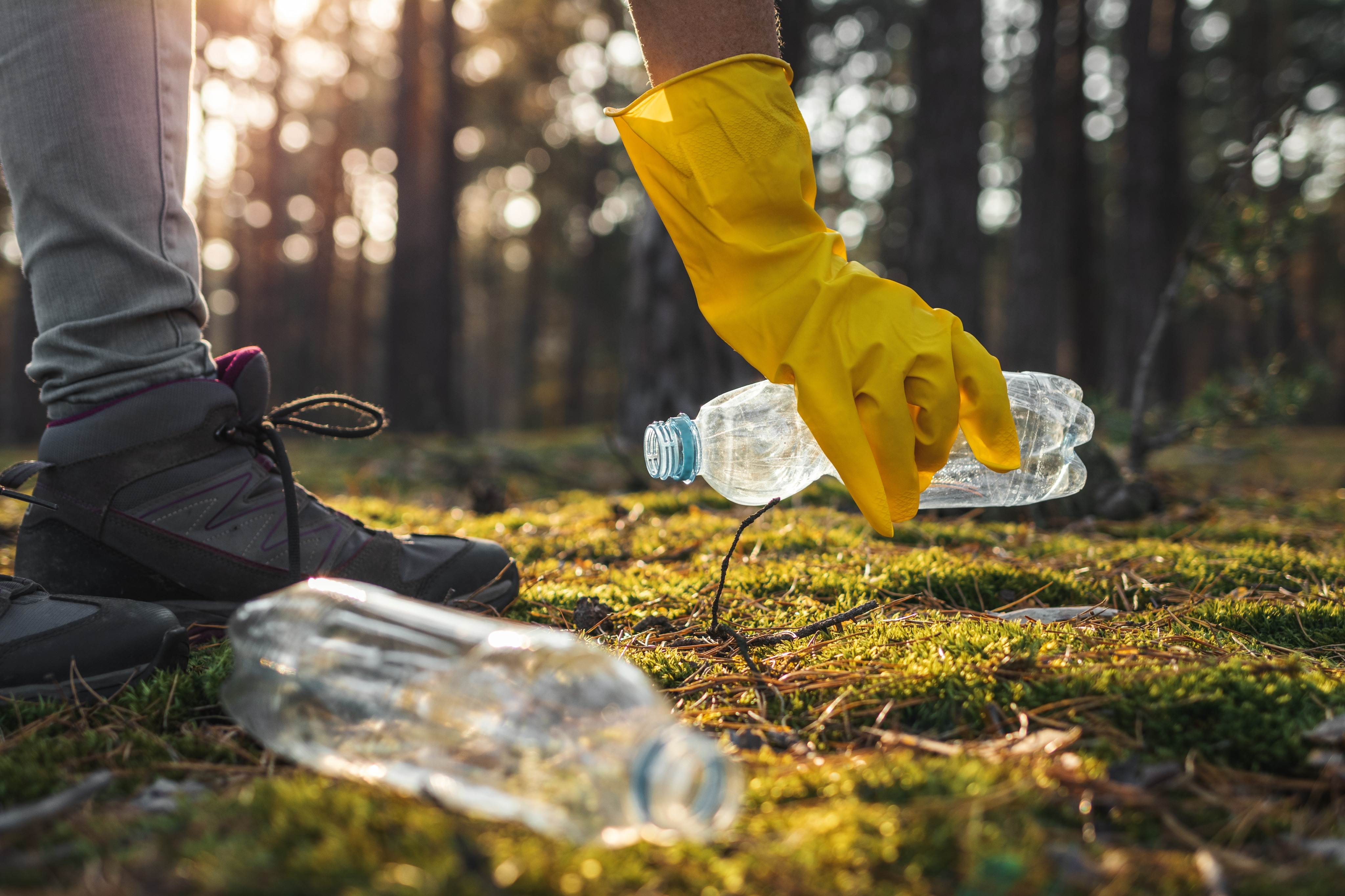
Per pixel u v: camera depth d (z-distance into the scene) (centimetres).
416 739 106
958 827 95
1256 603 197
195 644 181
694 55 154
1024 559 261
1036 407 180
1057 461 187
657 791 83
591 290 2633
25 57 160
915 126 1454
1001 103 2069
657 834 88
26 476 168
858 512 357
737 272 150
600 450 686
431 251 1377
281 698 115
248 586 183
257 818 96
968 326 887
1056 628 172
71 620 149
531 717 99
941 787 104
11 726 138
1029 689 136
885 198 2355
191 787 114
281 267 2381
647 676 157
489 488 416
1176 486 442
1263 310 431
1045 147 1197
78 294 168
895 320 148
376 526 345
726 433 176
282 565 184
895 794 105
